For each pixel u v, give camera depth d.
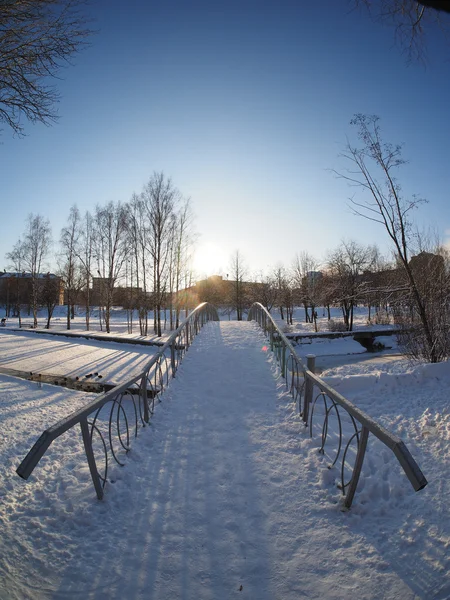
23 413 5.82
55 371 10.16
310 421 4.40
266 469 3.75
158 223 23.22
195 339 10.14
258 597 2.26
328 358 18.61
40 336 19.03
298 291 38.34
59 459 3.91
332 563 2.50
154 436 4.55
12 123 5.46
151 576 2.41
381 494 3.17
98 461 3.78
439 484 3.28
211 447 4.27
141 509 3.10
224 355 8.32
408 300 9.46
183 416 5.23
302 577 2.40
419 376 6.51
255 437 4.51
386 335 21.42
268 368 7.36
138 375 4.47
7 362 11.63
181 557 2.58
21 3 4.48
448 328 8.70
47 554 2.54
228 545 2.70
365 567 2.45
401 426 4.70
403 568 2.41
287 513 3.05
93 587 2.30
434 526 2.76
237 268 41.19
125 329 31.05
